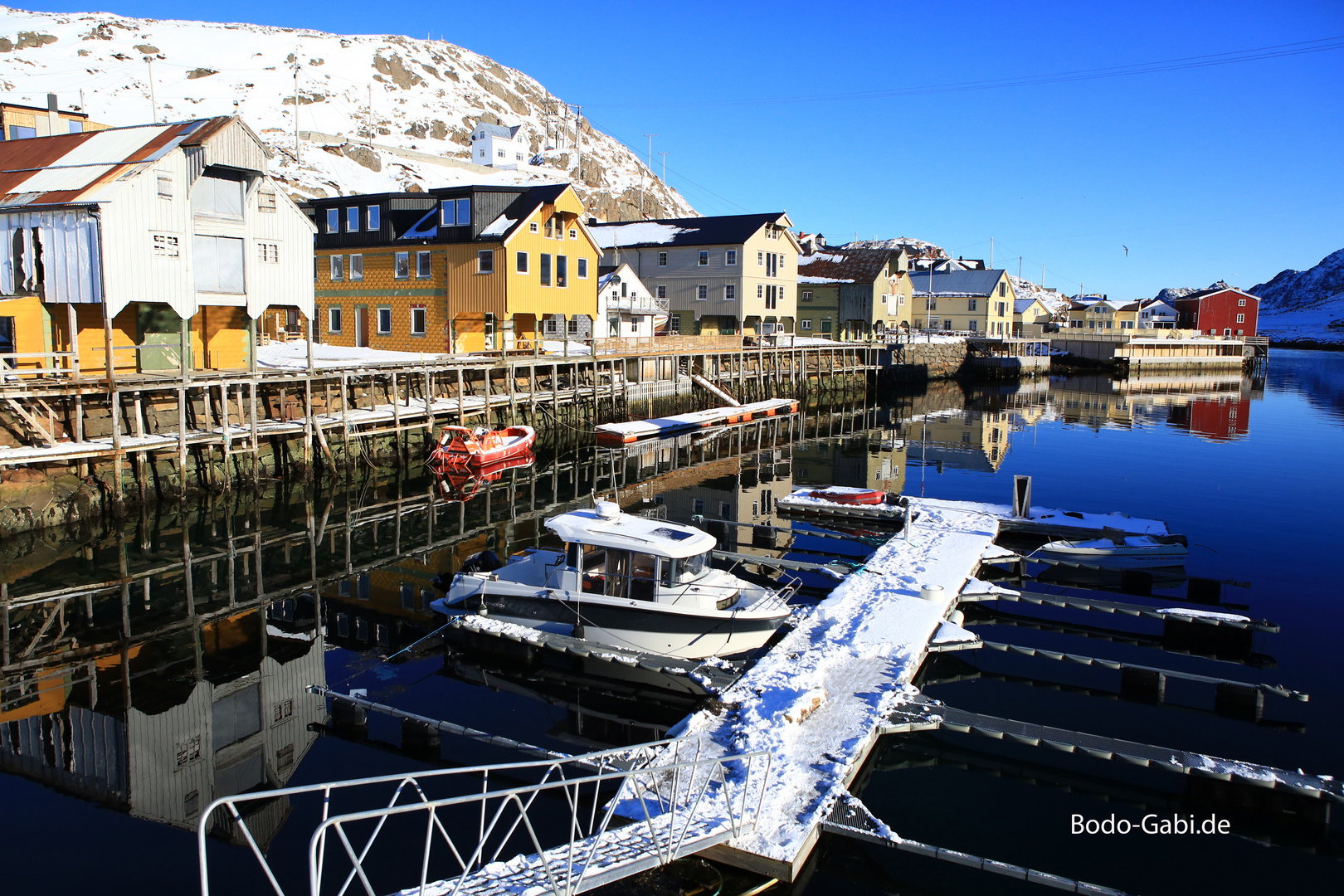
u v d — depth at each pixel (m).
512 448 35.09
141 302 24.98
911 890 9.04
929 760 11.95
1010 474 35.56
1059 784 11.41
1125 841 10.12
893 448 42.47
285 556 21.80
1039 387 78.06
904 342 77.25
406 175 106.94
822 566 19.66
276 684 14.38
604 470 35.16
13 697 13.74
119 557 21.14
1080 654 16.17
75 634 16.45
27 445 22.52
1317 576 20.77
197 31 148.62
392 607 18.38
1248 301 106.50
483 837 8.09
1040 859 9.77
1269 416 56.66
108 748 12.03
